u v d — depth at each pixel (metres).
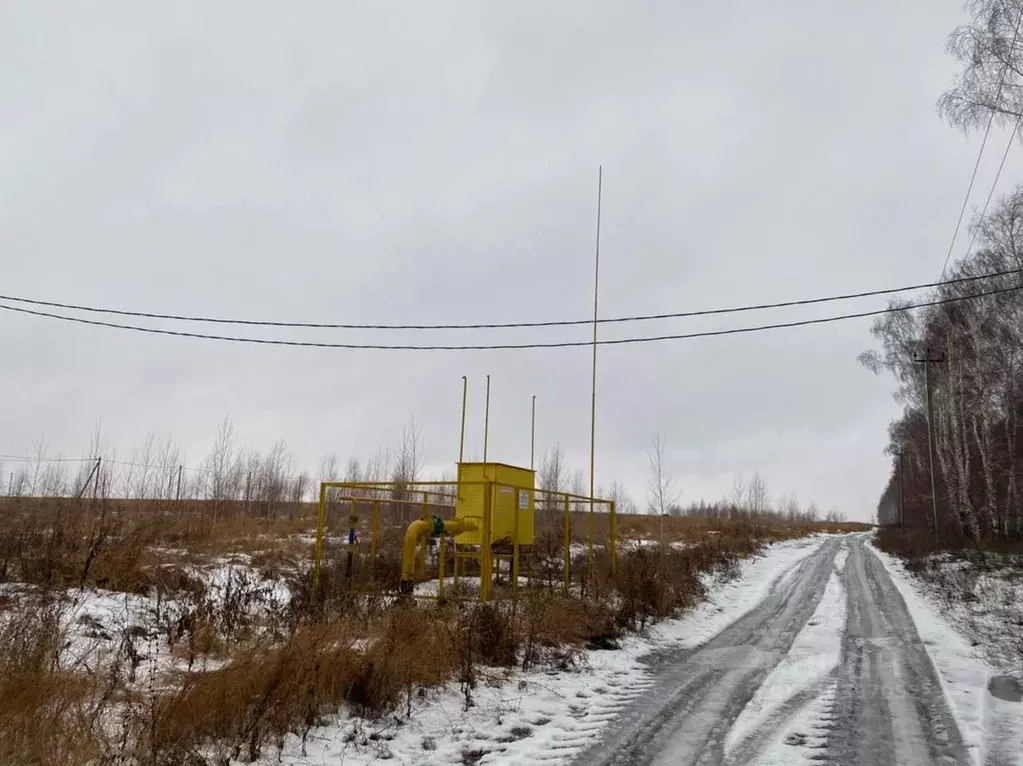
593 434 16.95
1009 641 11.55
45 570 12.06
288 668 6.54
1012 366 30.73
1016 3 12.14
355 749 5.86
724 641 11.70
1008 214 21.12
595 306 18.36
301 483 42.16
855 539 51.12
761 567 26.19
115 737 5.36
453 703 7.30
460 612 10.34
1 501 21.94
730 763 5.80
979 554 25.41
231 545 20.98
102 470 26.47
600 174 19.52
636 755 5.97
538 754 5.95
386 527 27.89
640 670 9.33
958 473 36.75
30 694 5.32
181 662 8.03
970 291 30.20
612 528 15.97
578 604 11.88
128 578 12.56
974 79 13.06
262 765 5.34
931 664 9.89
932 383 38.28
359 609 10.15
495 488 13.30
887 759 5.94
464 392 15.27
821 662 9.97
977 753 6.11
